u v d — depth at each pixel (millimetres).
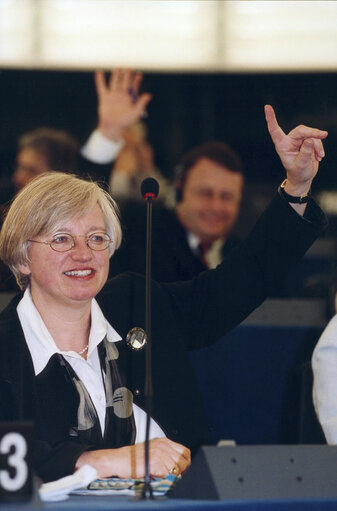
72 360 5684
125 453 5133
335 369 6039
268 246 6246
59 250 5590
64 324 5766
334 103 16656
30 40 16234
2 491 3943
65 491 4402
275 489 4016
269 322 7516
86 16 16312
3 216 6266
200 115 16578
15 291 9539
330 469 4105
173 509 3801
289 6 16609
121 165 14250
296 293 10898
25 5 16172
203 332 6434
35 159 12172
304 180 5984
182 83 16594
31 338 5656
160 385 6004
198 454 4082
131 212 12328
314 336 7227
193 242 11828
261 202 14953
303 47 16672
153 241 11523
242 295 6340
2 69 16156
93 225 5676
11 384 5469
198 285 6500
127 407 5742
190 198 11906
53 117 16062
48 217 5594
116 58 16469
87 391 5617
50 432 5426
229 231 11953
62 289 5594
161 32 16531
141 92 16484
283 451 4113
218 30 16719
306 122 16625
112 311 6191
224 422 7168
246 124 16656
